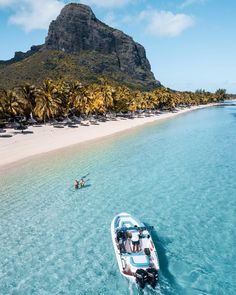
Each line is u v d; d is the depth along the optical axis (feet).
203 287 64.39
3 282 66.90
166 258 74.64
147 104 527.40
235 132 288.10
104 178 138.00
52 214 99.91
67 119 345.10
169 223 92.89
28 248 79.92
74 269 70.74
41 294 63.05
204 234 86.02
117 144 225.97
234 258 74.64
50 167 157.28
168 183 130.11
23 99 299.99
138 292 62.39
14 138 230.48
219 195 115.14
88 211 101.96
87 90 370.73
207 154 186.09
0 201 111.45
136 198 112.98
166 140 245.45
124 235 74.79
